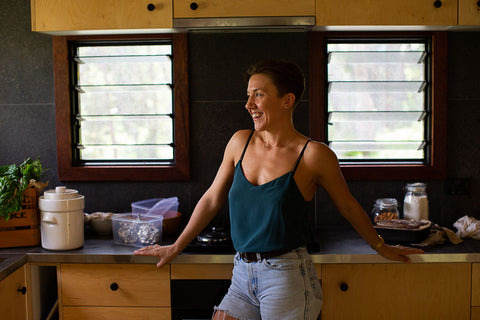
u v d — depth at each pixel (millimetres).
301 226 1632
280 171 1621
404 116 2422
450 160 2436
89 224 2371
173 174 2455
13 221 2107
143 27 2215
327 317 1989
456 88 2408
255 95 1639
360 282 1971
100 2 2213
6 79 2484
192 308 2021
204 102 2449
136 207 2311
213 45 2426
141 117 2461
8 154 2518
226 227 2457
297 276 1594
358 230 1816
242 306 1674
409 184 2334
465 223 2236
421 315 1981
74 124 2488
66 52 2424
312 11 2178
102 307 2031
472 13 2176
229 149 1827
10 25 2465
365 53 2391
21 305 1983
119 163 2518
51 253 2008
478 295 1962
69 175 2477
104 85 2436
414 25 2188
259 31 2314
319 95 2391
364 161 2479
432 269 1962
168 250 1928
